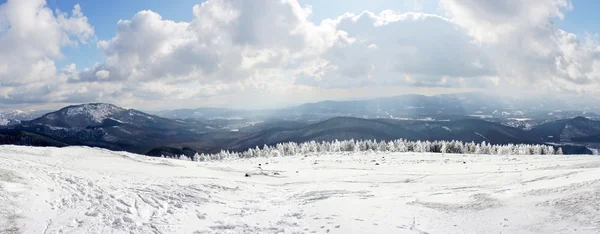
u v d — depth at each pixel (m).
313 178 29.23
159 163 33.88
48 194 14.20
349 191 20.75
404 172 31.61
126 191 17.03
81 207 13.50
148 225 12.72
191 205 16.19
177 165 33.50
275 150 101.00
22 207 12.11
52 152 33.25
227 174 30.03
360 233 11.90
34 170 17.91
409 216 13.63
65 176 18.09
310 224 13.30
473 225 12.09
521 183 19.52
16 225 10.81
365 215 13.95
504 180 21.98
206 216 14.70
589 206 11.72
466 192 17.80
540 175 21.47
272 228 12.96
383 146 99.69
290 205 17.09
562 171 21.64
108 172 23.28
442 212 13.92
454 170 31.92
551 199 13.23
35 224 11.25
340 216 13.94
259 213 15.52
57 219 12.02
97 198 14.98
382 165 40.12
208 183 21.98
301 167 41.28
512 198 14.42
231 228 13.10
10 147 33.09
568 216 11.41
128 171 25.12
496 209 13.33
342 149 102.75
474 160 43.44
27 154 29.88
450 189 20.05
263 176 30.34
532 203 13.23
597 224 10.44
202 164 37.34
